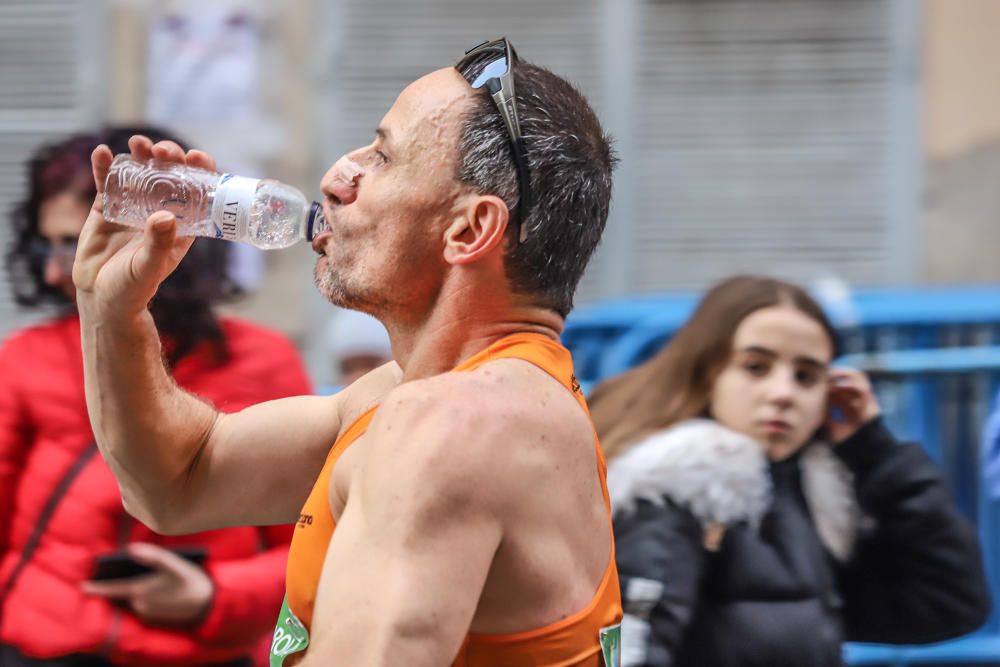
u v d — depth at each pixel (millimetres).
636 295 10336
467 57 2842
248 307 9586
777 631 4066
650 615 3973
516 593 2605
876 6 10148
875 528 4598
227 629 4211
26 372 4234
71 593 4137
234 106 10000
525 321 2809
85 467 4180
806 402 4402
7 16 10125
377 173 2797
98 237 3061
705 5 10211
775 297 4402
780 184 10281
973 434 6410
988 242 10195
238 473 3154
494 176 2730
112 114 10109
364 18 10062
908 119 10188
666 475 4082
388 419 2590
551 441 2643
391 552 2480
